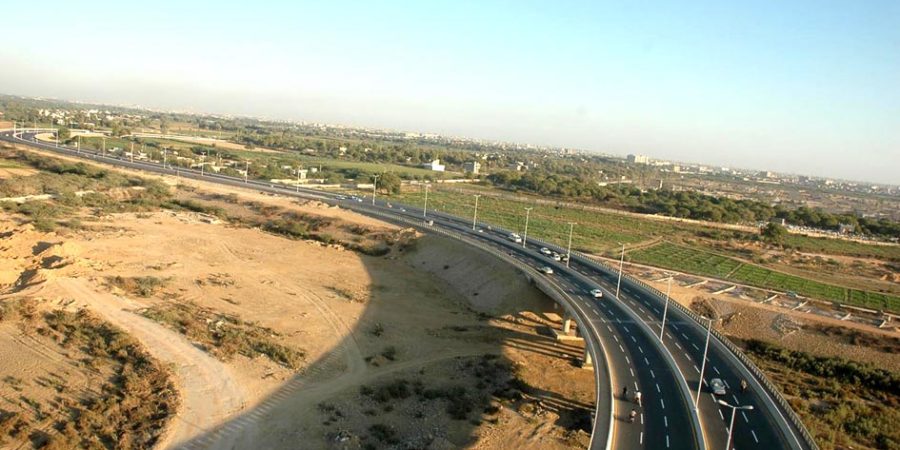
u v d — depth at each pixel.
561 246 155.25
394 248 137.88
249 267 115.38
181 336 77.56
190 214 162.12
